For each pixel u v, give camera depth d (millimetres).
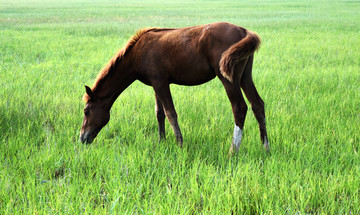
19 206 3459
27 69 9453
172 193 3627
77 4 56844
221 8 42062
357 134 4977
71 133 5402
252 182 3746
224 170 4145
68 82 8117
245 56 4160
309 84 7832
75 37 16250
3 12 35406
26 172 4148
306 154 4418
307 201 3387
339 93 6949
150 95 7199
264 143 4676
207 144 4891
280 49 12664
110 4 56781
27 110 6184
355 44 13453
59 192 3773
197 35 4422
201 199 3639
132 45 4754
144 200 3555
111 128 5598
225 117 5836
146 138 5289
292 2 56031
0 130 5293
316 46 13203
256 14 31359
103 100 4914
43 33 17812
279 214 3250
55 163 4312
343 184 3652
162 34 4652
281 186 3676
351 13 30781
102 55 11547
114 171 4109
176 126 4789
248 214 3406
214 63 4348
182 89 7695
